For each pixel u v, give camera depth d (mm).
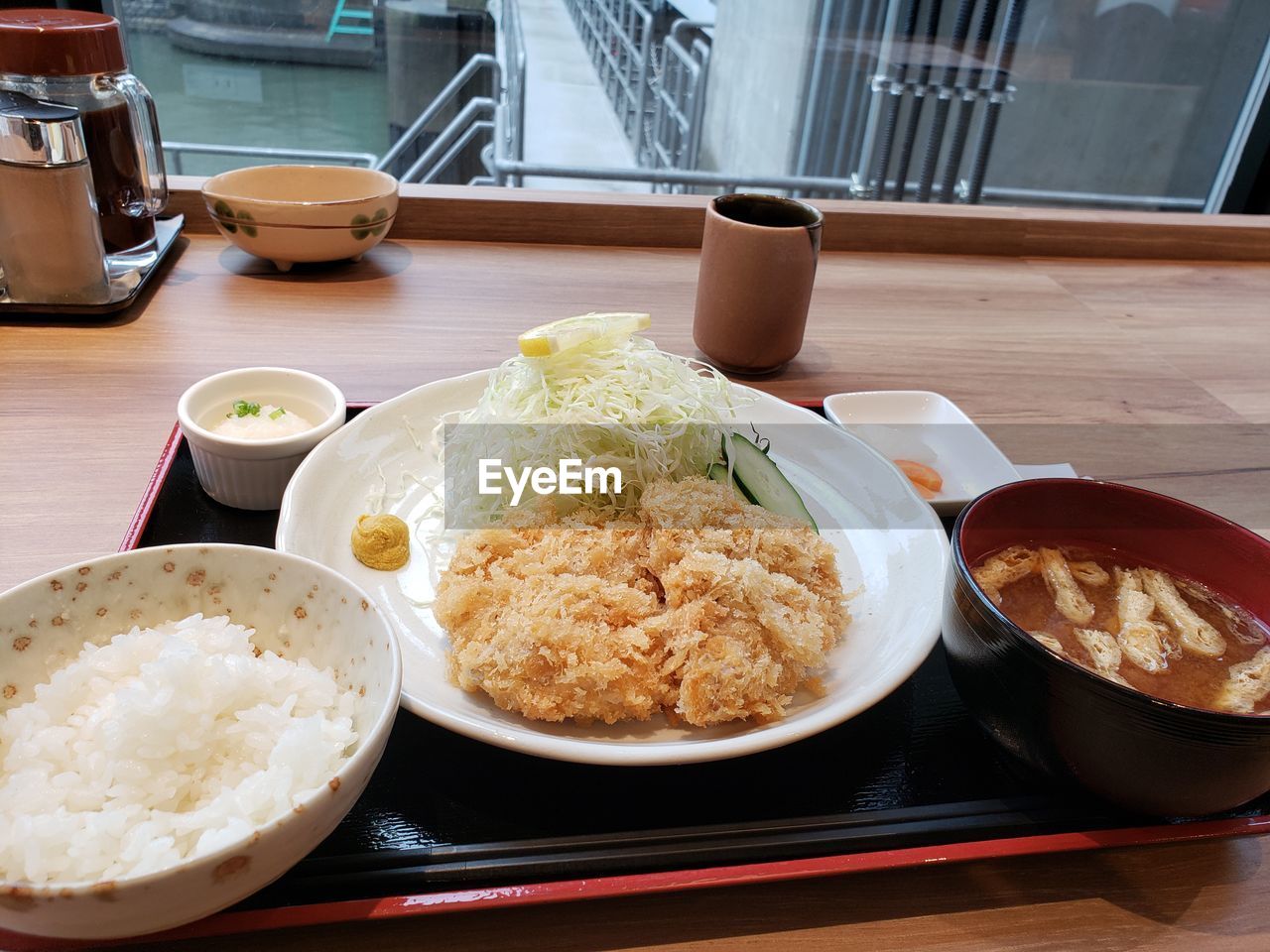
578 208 729
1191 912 288
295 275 649
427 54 1113
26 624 282
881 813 304
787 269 525
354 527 414
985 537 349
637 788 310
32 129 504
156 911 219
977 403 568
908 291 721
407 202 708
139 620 303
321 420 461
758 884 288
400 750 317
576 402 446
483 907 266
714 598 343
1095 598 338
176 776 261
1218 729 259
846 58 1193
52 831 234
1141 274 799
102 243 558
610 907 279
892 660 347
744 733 326
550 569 361
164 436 459
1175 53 1190
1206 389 610
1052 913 286
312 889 269
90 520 400
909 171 1208
